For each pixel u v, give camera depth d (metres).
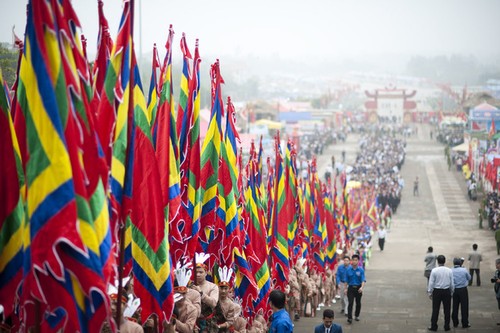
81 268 9.77
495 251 47.34
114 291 11.90
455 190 80.38
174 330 13.38
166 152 14.16
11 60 24.23
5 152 10.89
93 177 10.34
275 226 22.02
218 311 15.95
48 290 9.90
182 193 15.97
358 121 173.00
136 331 11.99
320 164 100.31
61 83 9.87
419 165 101.50
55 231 9.59
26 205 9.94
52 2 9.95
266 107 123.75
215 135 17.16
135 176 12.45
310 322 24.23
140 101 12.39
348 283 25.19
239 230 18.52
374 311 27.56
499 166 63.66
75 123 10.01
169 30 14.69
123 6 11.80
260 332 18.91
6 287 10.80
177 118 16.30
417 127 167.75
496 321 25.42
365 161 96.19
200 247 17.36
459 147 98.19
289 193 23.97
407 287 33.38
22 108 10.84
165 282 12.60
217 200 17.78
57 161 9.70
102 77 12.34
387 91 192.50
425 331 23.80
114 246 12.07
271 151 78.69
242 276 18.38
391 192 67.56
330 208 33.50
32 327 10.55
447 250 47.69
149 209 12.52
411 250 47.31
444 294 23.52
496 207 57.28
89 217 9.93
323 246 28.80
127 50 11.84
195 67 16.25
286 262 21.91
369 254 42.72
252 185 20.30
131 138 11.90
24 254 9.91
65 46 10.02
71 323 10.06
